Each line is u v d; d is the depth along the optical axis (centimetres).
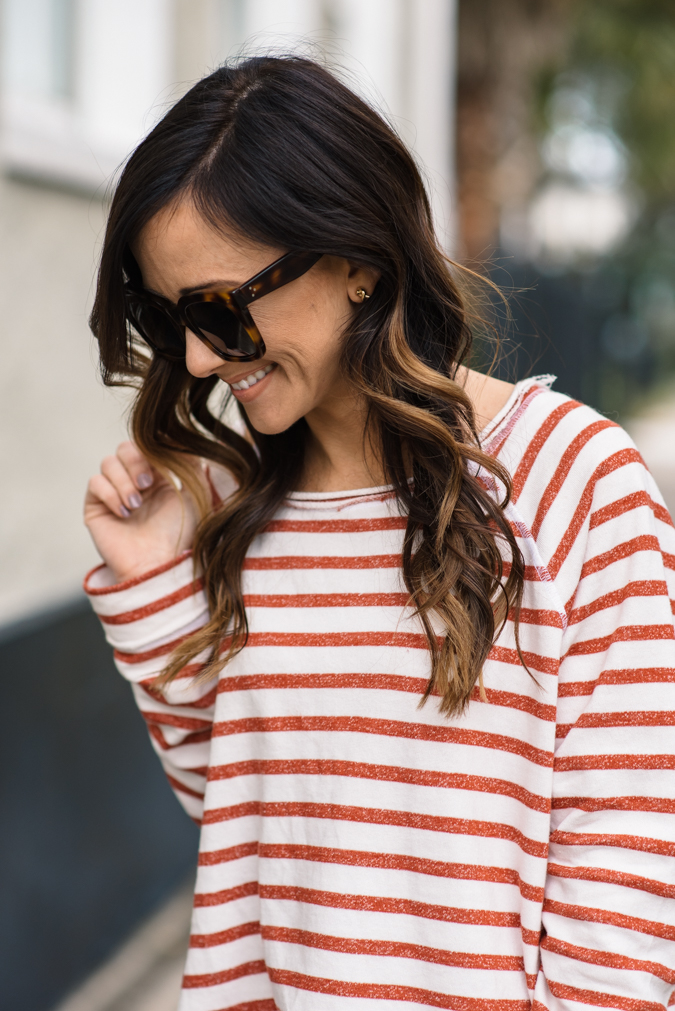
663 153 1383
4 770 214
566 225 1319
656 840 95
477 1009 101
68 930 240
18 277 239
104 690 266
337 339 104
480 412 110
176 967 262
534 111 1040
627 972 93
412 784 105
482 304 118
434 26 620
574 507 102
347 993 105
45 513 253
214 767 118
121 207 98
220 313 98
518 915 103
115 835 267
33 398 247
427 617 104
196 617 125
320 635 111
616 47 1199
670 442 1245
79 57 284
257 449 123
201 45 337
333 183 96
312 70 99
